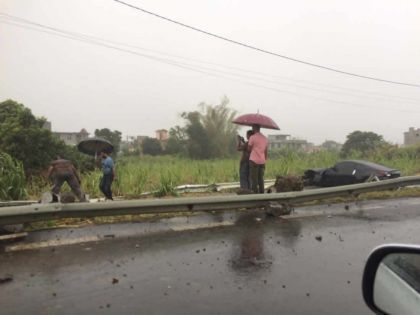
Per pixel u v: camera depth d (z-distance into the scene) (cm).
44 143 1895
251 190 1048
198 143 5169
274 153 3052
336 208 1025
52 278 495
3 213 612
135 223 779
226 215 886
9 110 2002
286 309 431
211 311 421
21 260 553
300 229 783
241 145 1117
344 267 568
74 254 584
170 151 5684
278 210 892
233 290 478
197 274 525
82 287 471
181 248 633
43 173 1794
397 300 228
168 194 1336
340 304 446
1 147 1822
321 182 1717
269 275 530
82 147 1318
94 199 1242
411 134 7912
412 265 235
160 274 521
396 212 988
